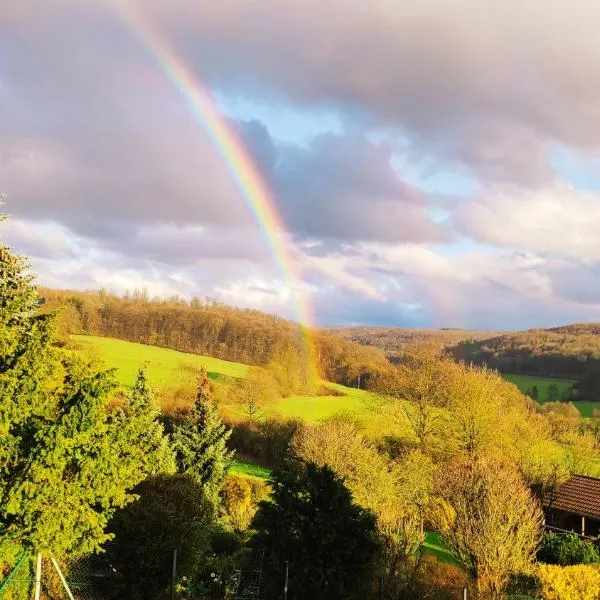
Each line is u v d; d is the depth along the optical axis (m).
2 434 9.21
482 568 18.95
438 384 41.88
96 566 14.76
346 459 29.80
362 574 13.17
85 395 9.66
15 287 14.04
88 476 9.91
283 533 13.25
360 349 79.81
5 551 9.26
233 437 49.25
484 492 21.48
